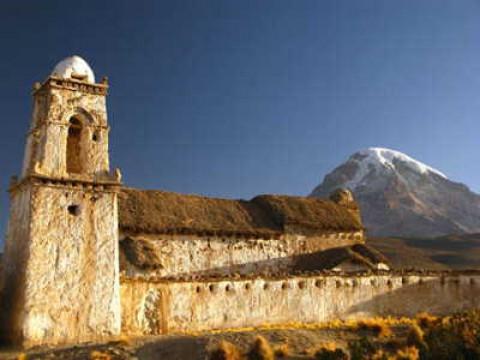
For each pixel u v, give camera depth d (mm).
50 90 23250
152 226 28312
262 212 34625
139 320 23406
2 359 18375
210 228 30141
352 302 29219
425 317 22609
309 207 35875
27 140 24672
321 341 18750
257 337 17516
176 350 17625
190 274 28938
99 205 22875
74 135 25781
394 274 30875
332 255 32531
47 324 20656
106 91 24578
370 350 17328
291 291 27734
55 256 21438
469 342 17641
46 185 21906
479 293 32750
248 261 31156
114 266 22562
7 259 23438
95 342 20516
